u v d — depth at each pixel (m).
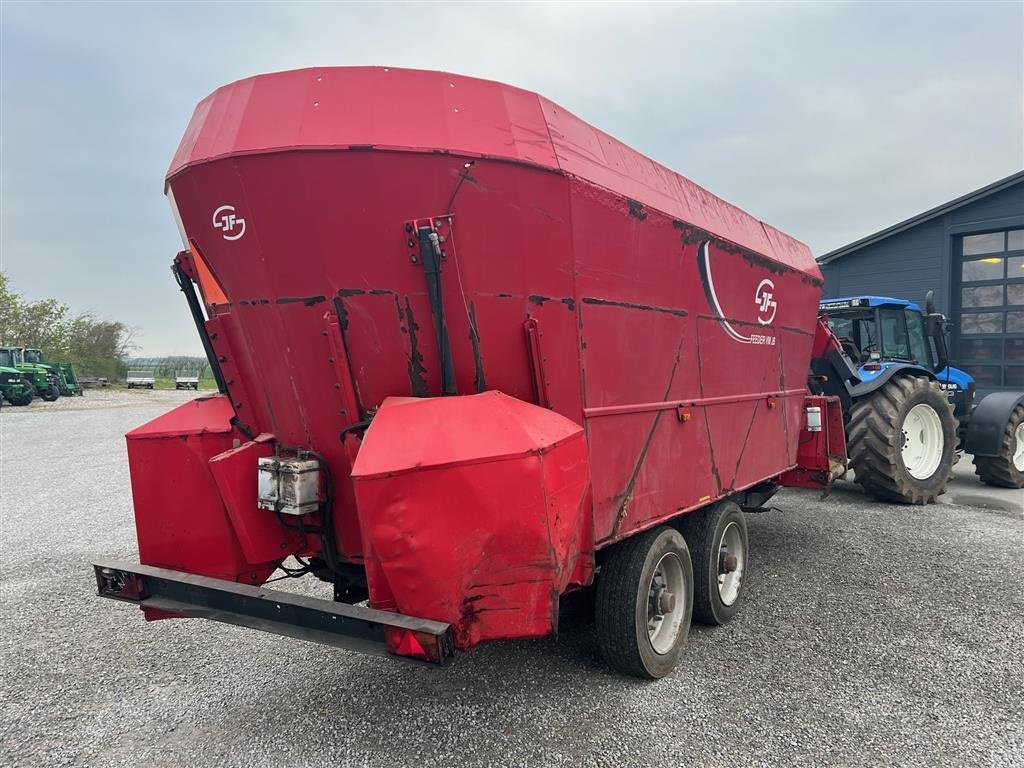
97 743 2.96
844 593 4.75
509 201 2.68
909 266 14.74
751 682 3.43
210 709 3.24
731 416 4.43
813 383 7.32
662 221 3.48
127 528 7.00
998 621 4.21
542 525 2.33
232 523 3.11
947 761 2.73
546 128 2.84
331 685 3.47
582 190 2.89
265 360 2.95
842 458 5.87
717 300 4.15
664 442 3.64
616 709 3.17
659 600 3.52
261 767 2.74
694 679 3.47
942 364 8.51
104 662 3.80
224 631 4.25
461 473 2.23
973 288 14.07
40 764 2.80
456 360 2.71
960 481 9.19
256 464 3.03
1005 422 8.20
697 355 3.96
